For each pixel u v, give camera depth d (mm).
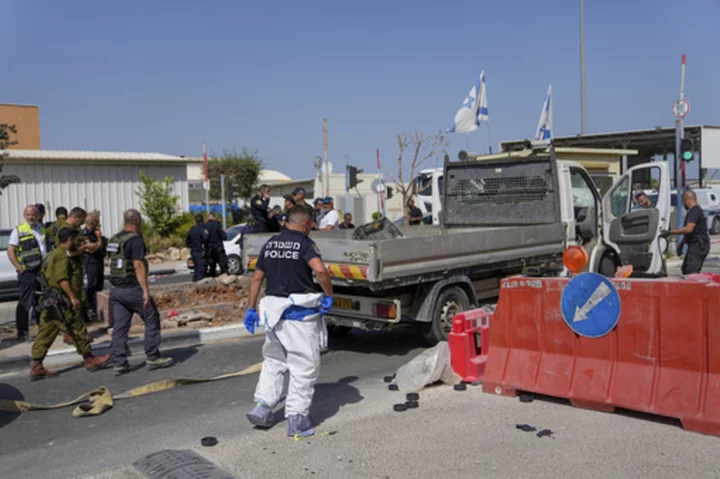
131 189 28719
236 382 7234
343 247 7367
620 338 5324
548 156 9695
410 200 20641
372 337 9438
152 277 19797
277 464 4629
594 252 10281
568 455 4566
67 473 4758
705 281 5109
